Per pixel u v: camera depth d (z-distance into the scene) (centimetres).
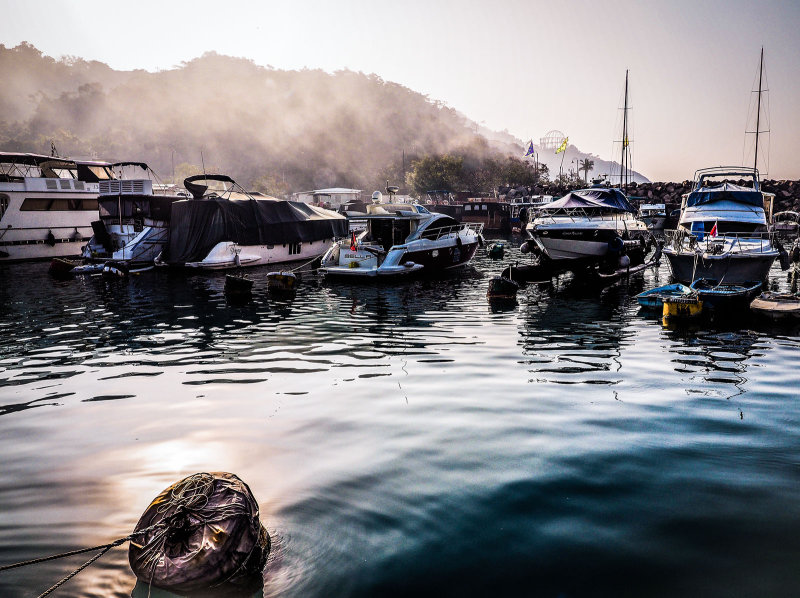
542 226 2173
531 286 2119
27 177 2903
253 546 412
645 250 2689
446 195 9400
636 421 710
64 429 698
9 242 2872
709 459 596
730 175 2244
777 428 685
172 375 936
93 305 1673
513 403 782
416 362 1012
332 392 838
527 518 477
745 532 455
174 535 405
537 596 380
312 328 1333
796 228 4294
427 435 666
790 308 1365
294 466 584
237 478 471
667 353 1073
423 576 400
